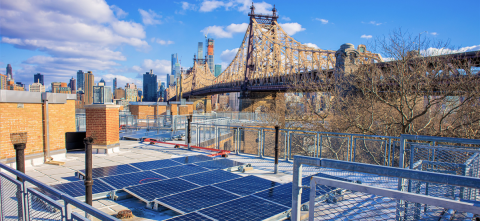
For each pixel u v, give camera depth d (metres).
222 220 3.84
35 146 8.38
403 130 15.74
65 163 8.58
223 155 9.56
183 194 5.00
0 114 7.61
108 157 9.47
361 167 1.99
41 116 8.58
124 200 5.32
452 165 4.07
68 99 11.23
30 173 7.34
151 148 11.30
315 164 2.18
